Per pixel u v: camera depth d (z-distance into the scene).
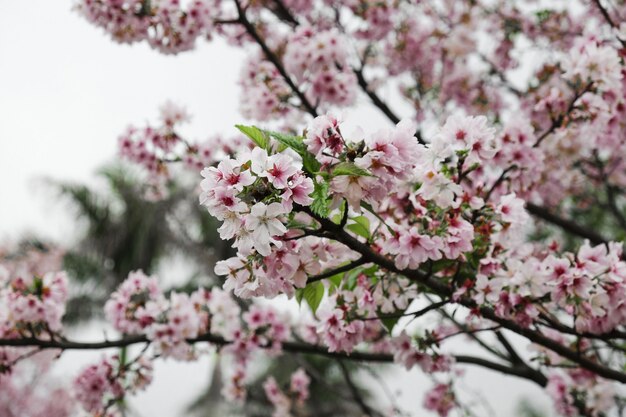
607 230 5.57
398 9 4.73
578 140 3.80
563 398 3.37
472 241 2.33
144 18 3.97
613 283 2.17
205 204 1.59
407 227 2.29
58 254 11.88
